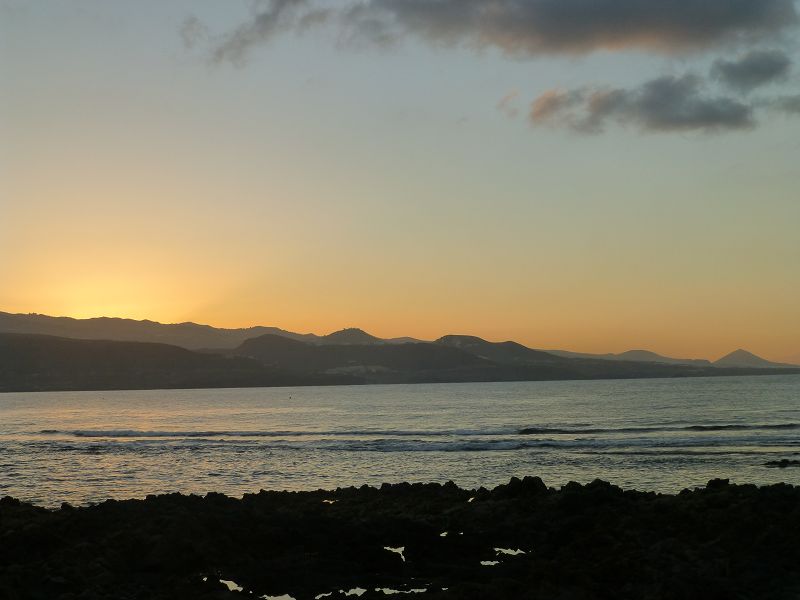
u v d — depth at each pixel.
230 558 22.58
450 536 25.33
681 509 25.67
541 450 64.44
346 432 89.56
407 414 133.50
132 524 24.72
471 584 18.89
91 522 25.11
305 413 145.38
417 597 18.70
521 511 28.00
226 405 196.62
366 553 23.22
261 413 149.75
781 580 19.31
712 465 50.47
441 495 32.12
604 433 81.44
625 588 18.91
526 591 18.45
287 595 20.06
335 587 20.62
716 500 26.41
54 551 22.84
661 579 19.14
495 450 65.44
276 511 27.66
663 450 62.16
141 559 21.91
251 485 44.53
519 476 46.56
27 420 138.00
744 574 19.80
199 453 66.25
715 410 124.31
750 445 65.19
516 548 24.44
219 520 25.00
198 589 19.44
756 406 135.38
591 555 21.64
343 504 31.31
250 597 18.95
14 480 48.44
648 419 105.06
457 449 66.69
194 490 42.50
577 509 27.31
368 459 59.03
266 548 24.00
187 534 23.17
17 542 23.22
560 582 19.27
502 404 168.50
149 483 45.88
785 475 44.56
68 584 19.25
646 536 23.47
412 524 26.19
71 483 46.31
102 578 20.03
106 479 48.12
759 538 22.28
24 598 18.38
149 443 79.25
